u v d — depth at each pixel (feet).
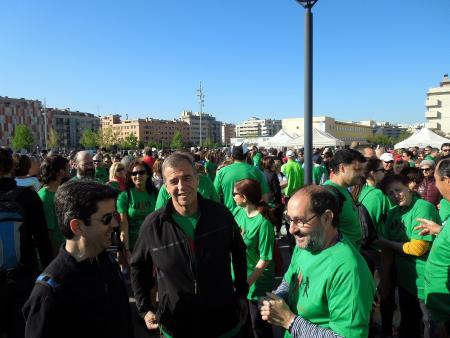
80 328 5.80
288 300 7.22
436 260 8.43
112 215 6.23
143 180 15.33
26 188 10.49
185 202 7.80
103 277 6.22
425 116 260.62
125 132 489.67
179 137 411.13
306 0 13.43
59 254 6.07
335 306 5.93
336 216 6.46
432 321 8.81
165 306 7.79
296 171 28.09
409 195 11.17
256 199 10.70
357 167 10.40
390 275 11.95
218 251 7.92
